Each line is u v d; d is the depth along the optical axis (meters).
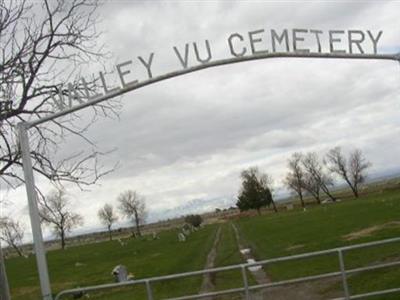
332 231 42.66
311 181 163.12
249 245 46.44
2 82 14.16
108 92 12.98
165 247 66.94
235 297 20.44
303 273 22.80
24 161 12.63
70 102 13.02
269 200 154.50
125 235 178.12
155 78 12.99
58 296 12.41
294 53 13.34
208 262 38.50
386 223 40.34
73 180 15.05
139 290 26.77
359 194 161.62
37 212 12.65
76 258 71.75
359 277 19.69
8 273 63.16
